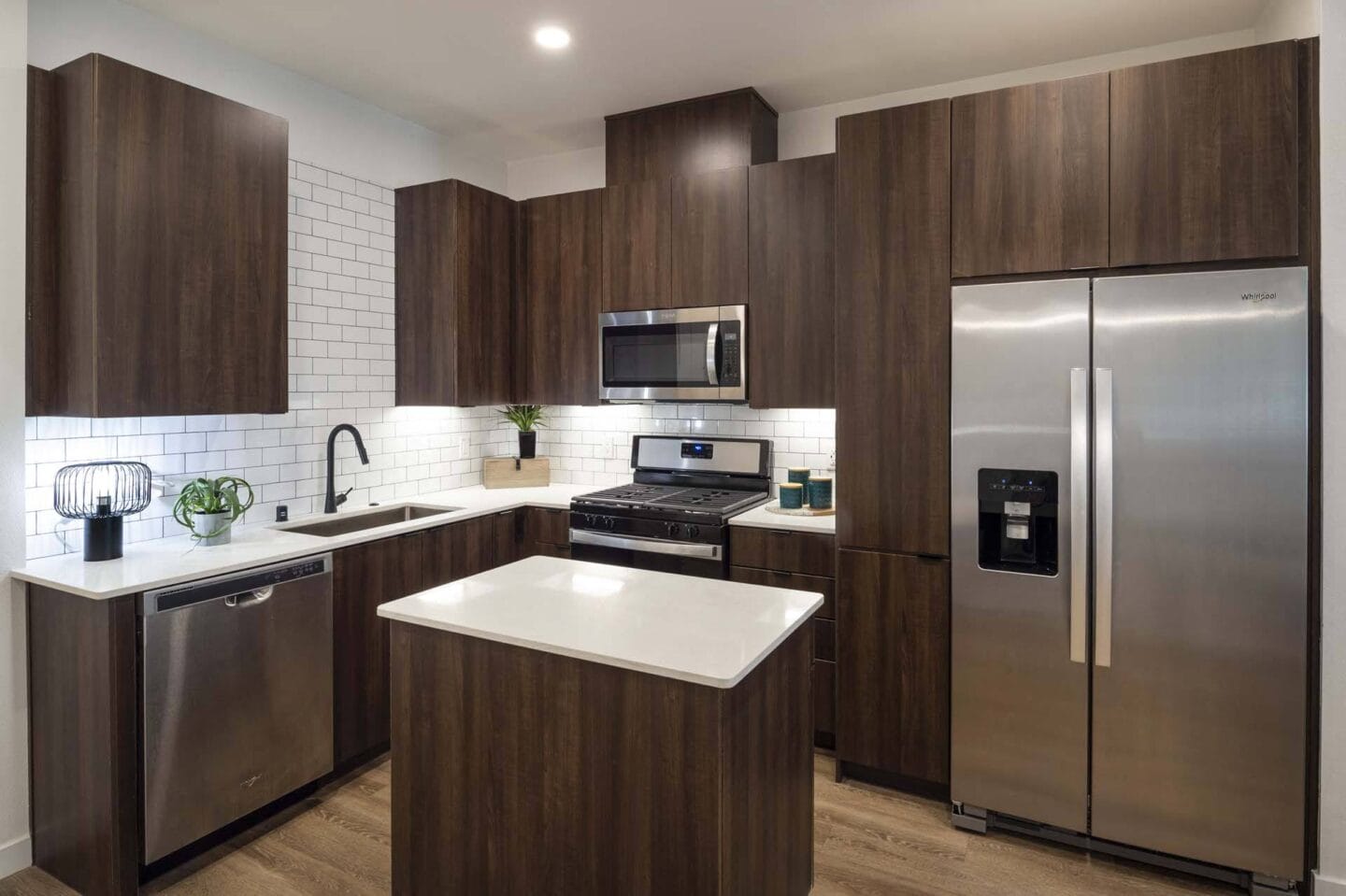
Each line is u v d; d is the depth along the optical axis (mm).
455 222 3504
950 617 2561
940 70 3160
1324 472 2062
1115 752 2281
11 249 2184
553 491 3980
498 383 3793
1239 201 2133
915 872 2262
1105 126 2285
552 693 1633
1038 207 2381
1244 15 2697
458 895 1792
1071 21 2738
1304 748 2084
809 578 3006
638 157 3617
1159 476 2189
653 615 1786
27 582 2250
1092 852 2373
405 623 1857
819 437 3613
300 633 2553
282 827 2486
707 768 1455
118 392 2248
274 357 2719
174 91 2391
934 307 2557
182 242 2420
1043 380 2340
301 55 3012
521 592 1984
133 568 2256
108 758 2066
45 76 2264
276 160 2725
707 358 3352
